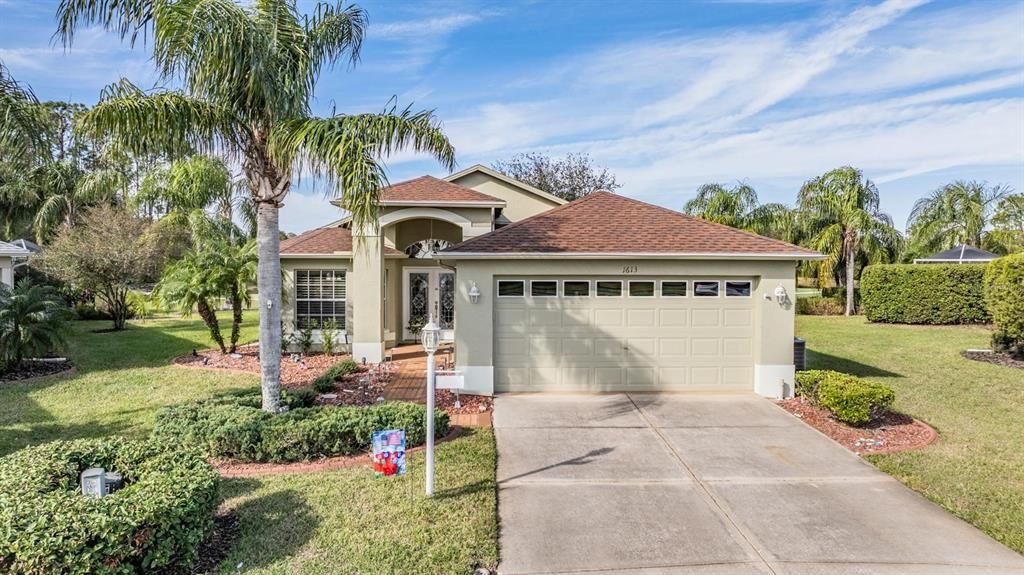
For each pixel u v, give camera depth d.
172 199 26.11
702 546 5.12
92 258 21.05
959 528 5.48
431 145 8.20
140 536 4.20
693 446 7.93
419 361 14.95
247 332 21.81
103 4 7.37
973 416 9.55
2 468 5.00
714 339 11.30
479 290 10.98
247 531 5.18
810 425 8.99
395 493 6.08
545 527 5.47
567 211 12.66
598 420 9.23
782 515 5.76
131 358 15.17
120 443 5.84
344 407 8.22
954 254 28.39
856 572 4.70
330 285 16.31
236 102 7.89
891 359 15.29
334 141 7.30
